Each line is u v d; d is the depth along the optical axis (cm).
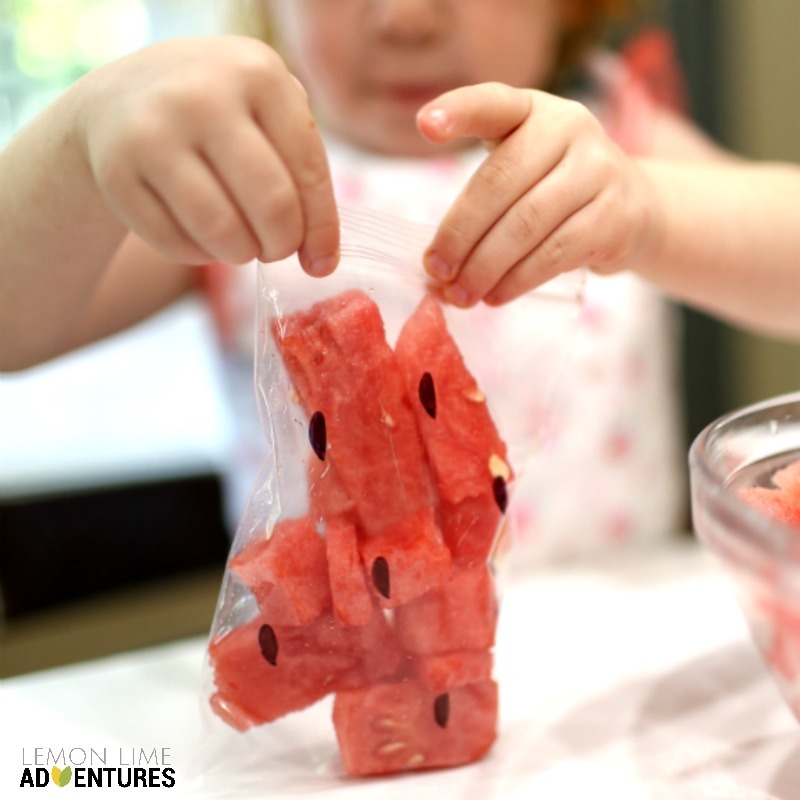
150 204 33
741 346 94
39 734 40
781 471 36
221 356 77
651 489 79
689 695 39
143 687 43
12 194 37
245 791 35
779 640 32
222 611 36
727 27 91
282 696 35
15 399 100
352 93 66
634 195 41
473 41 62
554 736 38
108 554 93
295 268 36
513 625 45
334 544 34
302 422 35
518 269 38
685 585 48
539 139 37
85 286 41
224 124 33
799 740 37
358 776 36
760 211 49
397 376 35
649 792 35
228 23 88
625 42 88
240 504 78
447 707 36
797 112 93
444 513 36
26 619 89
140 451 97
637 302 78
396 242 38
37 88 94
